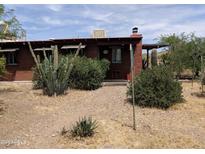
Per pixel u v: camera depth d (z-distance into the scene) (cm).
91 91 1452
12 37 1330
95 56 1980
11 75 2075
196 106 1061
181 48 2242
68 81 1464
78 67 1493
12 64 2078
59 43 2009
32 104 1062
